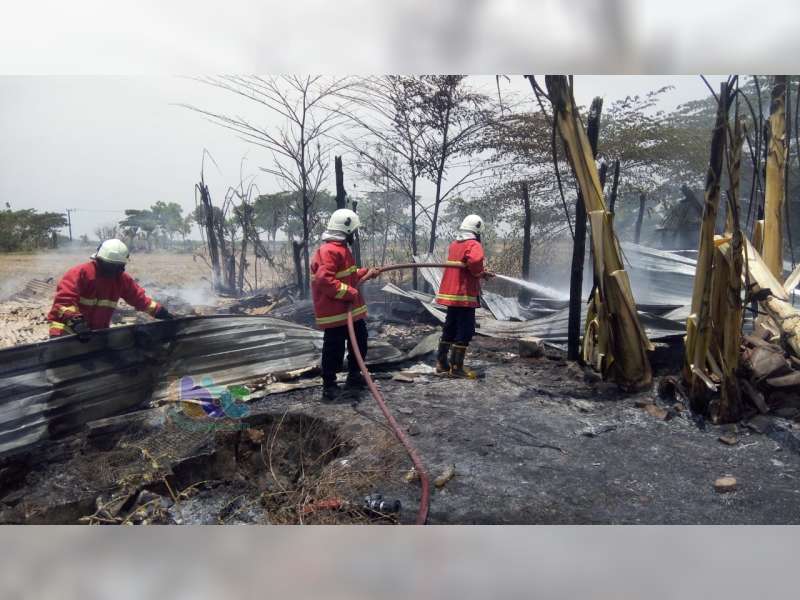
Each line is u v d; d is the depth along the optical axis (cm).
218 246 1248
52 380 377
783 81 516
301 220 1122
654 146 1078
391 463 358
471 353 641
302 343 548
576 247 557
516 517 296
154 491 343
